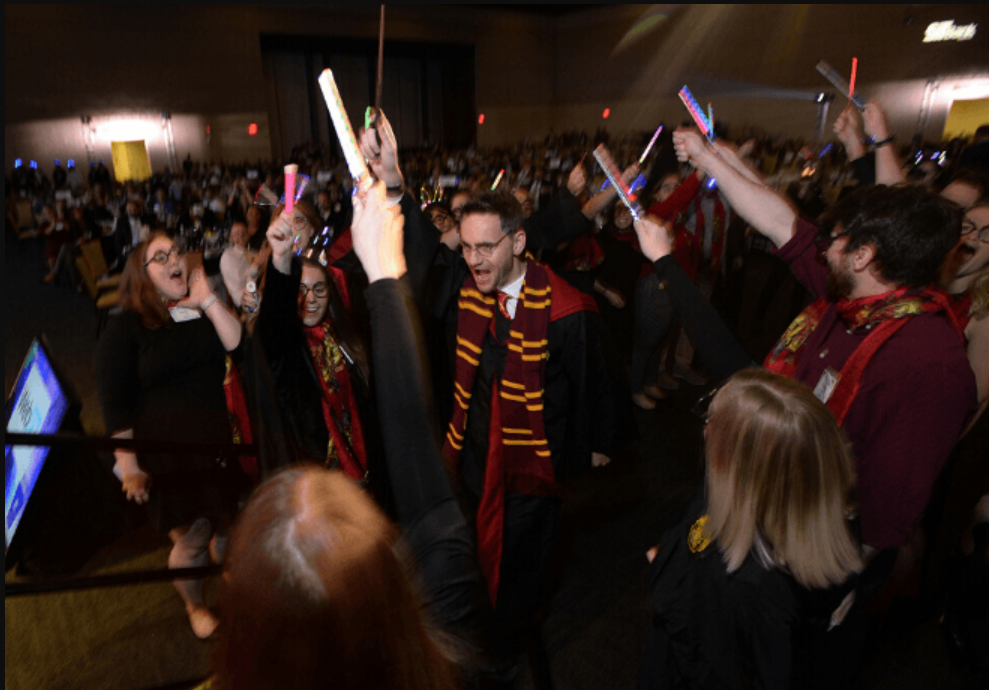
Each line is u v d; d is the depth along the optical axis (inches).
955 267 83.0
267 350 65.1
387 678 18.9
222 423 83.7
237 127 661.9
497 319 81.7
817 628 43.3
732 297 196.7
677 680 49.1
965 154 181.0
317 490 20.7
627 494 127.1
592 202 89.5
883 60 578.6
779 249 62.7
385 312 30.6
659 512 120.8
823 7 606.5
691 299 57.2
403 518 28.3
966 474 86.5
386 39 738.2
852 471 41.3
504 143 864.9
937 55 545.0
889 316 50.3
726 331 56.4
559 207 89.5
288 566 18.1
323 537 18.8
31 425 87.7
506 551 85.3
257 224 144.5
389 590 19.5
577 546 110.8
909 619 90.9
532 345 79.7
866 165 83.9
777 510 39.7
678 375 182.7
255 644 18.2
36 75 549.3
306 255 71.6
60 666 83.8
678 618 46.4
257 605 18.2
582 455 87.5
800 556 39.9
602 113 847.7
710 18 699.4
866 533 50.6
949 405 47.6
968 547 79.5
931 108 556.1
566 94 890.7
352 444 75.5
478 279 79.4
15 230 443.5
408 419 29.7
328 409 72.9
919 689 80.0
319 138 776.3
